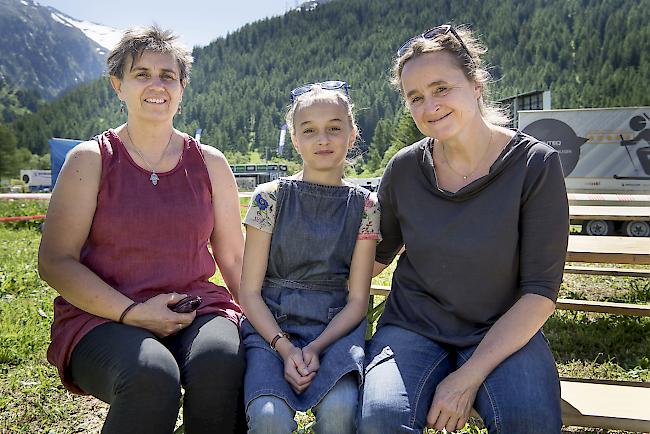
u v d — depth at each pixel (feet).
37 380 12.15
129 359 6.39
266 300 7.95
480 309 7.21
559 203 7.03
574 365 12.93
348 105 8.49
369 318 11.16
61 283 7.31
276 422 6.31
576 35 449.48
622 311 14.16
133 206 7.62
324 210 8.09
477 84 7.60
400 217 7.82
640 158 52.95
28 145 497.87
